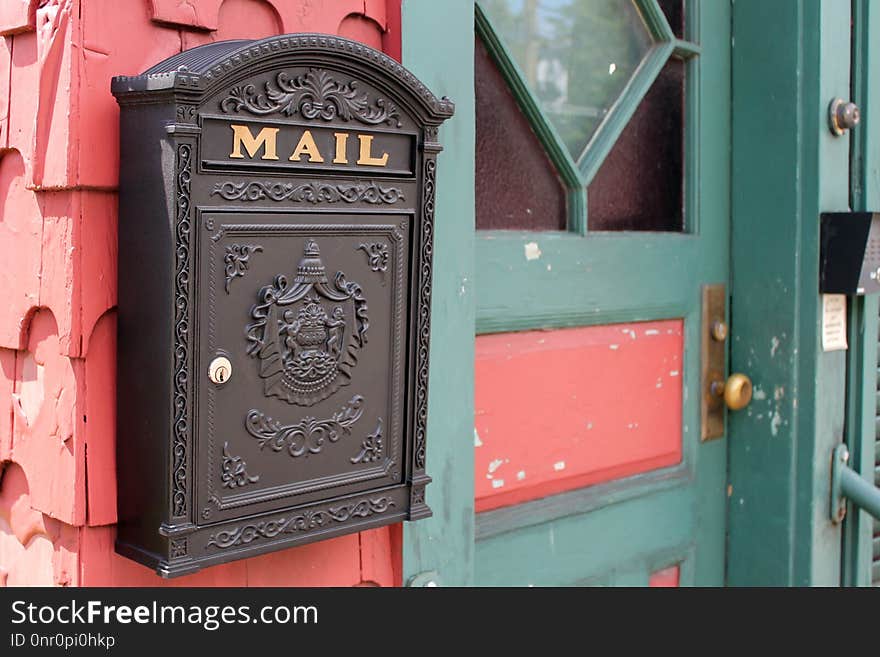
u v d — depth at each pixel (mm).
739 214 2115
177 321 1021
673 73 2029
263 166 1074
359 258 1186
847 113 1995
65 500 1105
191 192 1019
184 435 1039
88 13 1056
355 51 1131
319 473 1172
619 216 1926
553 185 1794
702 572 2105
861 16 2086
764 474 2100
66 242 1079
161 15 1104
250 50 1036
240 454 1092
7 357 1238
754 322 2100
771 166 2061
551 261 1752
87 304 1079
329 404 1175
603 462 1874
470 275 1476
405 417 1265
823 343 2027
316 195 1132
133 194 1061
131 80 1034
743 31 2092
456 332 1459
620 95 1907
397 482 1264
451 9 1422
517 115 1722
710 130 2072
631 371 1931
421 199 1243
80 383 1092
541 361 1749
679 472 2045
